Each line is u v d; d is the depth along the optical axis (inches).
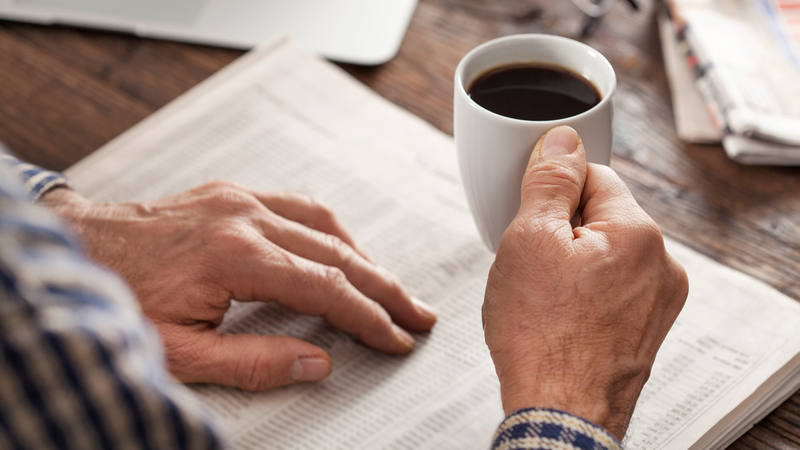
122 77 37.0
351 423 28.4
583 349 25.4
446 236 31.9
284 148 34.3
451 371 29.2
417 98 35.9
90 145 35.3
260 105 35.4
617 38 37.1
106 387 16.6
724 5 36.1
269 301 29.3
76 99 36.5
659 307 26.2
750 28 35.4
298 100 35.5
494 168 27.6
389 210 32.6
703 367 28.6
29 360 15.8
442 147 34.1
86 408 16.5
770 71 34.1
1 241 15.8
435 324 30.1
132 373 17.0
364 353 29.7
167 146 34.5
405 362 29.5
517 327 25.8
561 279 25.6
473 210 29.3
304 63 36.4
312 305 29.1
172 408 17.8
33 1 39.0
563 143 26.5
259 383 28.8
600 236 25.9
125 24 38.0
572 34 37.3
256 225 29.6
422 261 31.4
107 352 16.6
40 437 16.3
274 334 30.0
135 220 29.8
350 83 35.9
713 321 29.4
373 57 36.5
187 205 29.9
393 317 30.0
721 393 28.0
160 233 29.4
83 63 37.5
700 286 30.1
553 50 28.5
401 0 38.0
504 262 26.2
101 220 29.9
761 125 32.6
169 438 17.9
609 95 27.0
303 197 30.9
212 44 37.6
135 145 34.6
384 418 28.4
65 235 17.3
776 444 28.0
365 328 29.2
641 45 36.9
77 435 16.6
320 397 28.9
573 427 24.3
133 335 17.5
